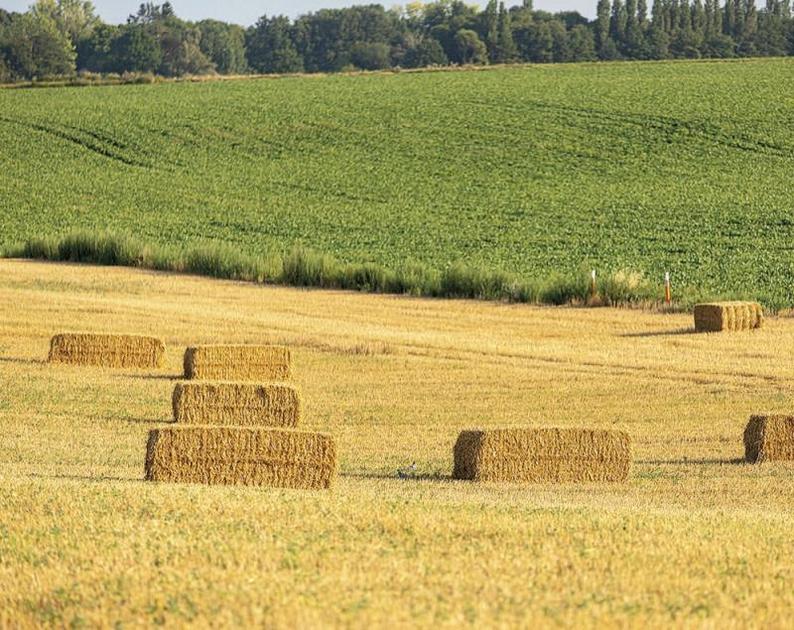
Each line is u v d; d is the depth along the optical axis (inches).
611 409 2802.7
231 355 3127.5
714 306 3843.5
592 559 1190.3
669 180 7721.5
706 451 2369.6
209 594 1015.6
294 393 2474.2
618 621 933.8
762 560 1229.7
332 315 4247.0
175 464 1812.3
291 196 7613.2
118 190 7824.8
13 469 2007.9
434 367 3321.9
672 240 5940.0
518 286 4576.8
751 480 2066.9
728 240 5880.9
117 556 1186.6
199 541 1249.4
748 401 2888.8
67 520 1374.3
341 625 903.7
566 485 2004.2
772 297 4421.8
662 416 2728.8
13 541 1267.2
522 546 1256.8
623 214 6732.3
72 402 2812.5
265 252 5792.3
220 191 7785.4
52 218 6993.1
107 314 4173.2
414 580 1066.1
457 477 2049.7
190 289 4849.9
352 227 6628.9
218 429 1817.2
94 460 2175.2
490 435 2016.5
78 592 1051.9
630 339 3750.0
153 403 2832.2
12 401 2800.2
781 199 6983.3
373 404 2847.0
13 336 3750.0
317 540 1261.1
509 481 2018.9
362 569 1113.4
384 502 1535.4
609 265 5324.8
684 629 920.3
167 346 3654.0
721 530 1413.6
